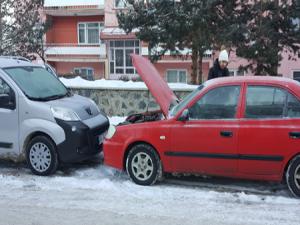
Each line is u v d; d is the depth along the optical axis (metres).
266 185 6.86
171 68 31.36
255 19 15.20
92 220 5.48
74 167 8.05
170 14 15.45
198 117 6.62
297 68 25.03
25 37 17.52
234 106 6.46
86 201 6.20
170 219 5.49
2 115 7.68
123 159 7.07
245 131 6.30
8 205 6.07
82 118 7.73
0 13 16.91
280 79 6.52
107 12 32.75
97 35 35.19
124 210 5.82
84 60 34.97
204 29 15.48
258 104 6.37
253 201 6.13
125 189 6.72
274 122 6.24
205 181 7.11
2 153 7.79
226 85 6.58
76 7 33.91
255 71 15.46
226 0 15.44
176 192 6.54
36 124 7.45
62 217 5.60
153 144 6.79
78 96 8.68
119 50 33.97
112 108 12.66
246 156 6.32
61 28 35.94
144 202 6.12
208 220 5.45
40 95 7.88
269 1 14.87
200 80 17.59
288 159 6.17
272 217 5.54
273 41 14.91
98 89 12.72
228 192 6.53
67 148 7.41
